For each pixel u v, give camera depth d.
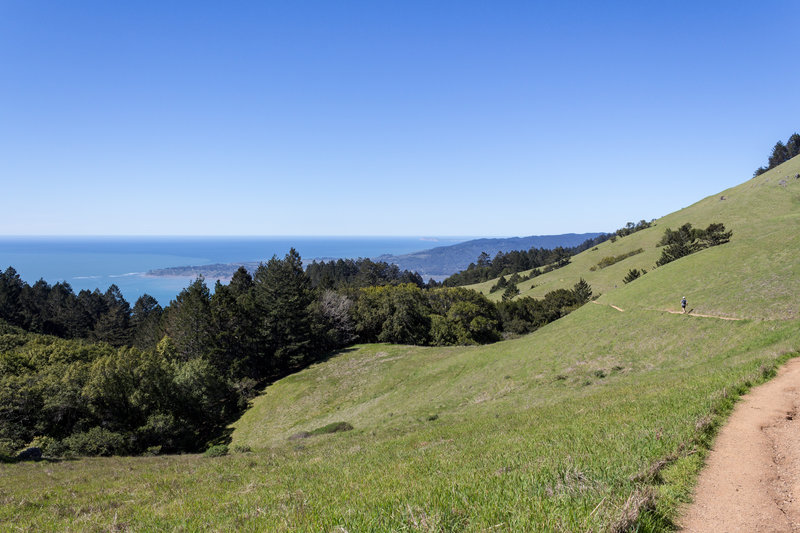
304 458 20.89
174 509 11.61
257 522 7.62
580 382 32.81
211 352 68.56
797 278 35.78
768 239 51.31
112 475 21.47
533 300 115.25
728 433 10.23
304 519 6.78
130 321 136.50
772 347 24.03
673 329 36.91
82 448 40.66
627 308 51.19
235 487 14.70
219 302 73.19
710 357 28.80
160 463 26.52
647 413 13.01
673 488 6.84
